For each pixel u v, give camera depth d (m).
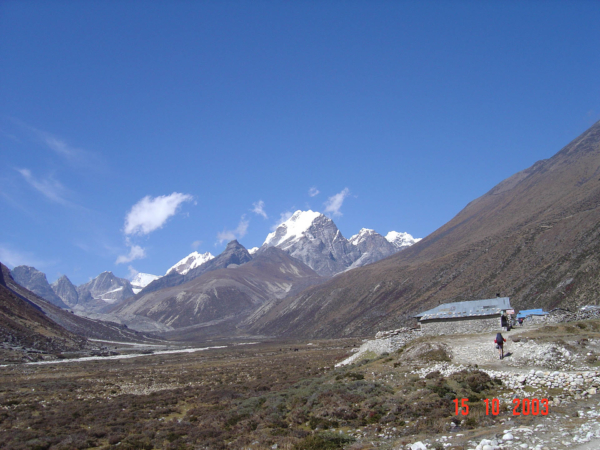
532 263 163.38
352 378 46.50
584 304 115.44
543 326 54.03
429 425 28.94
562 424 25.25
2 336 132.75
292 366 83.44
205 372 83.88
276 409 39.94
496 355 42.75
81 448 33.88
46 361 122.69
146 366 107.81
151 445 34.19
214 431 35.69
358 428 31.69
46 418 43.88
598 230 148.00
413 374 42.47
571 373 34.41
